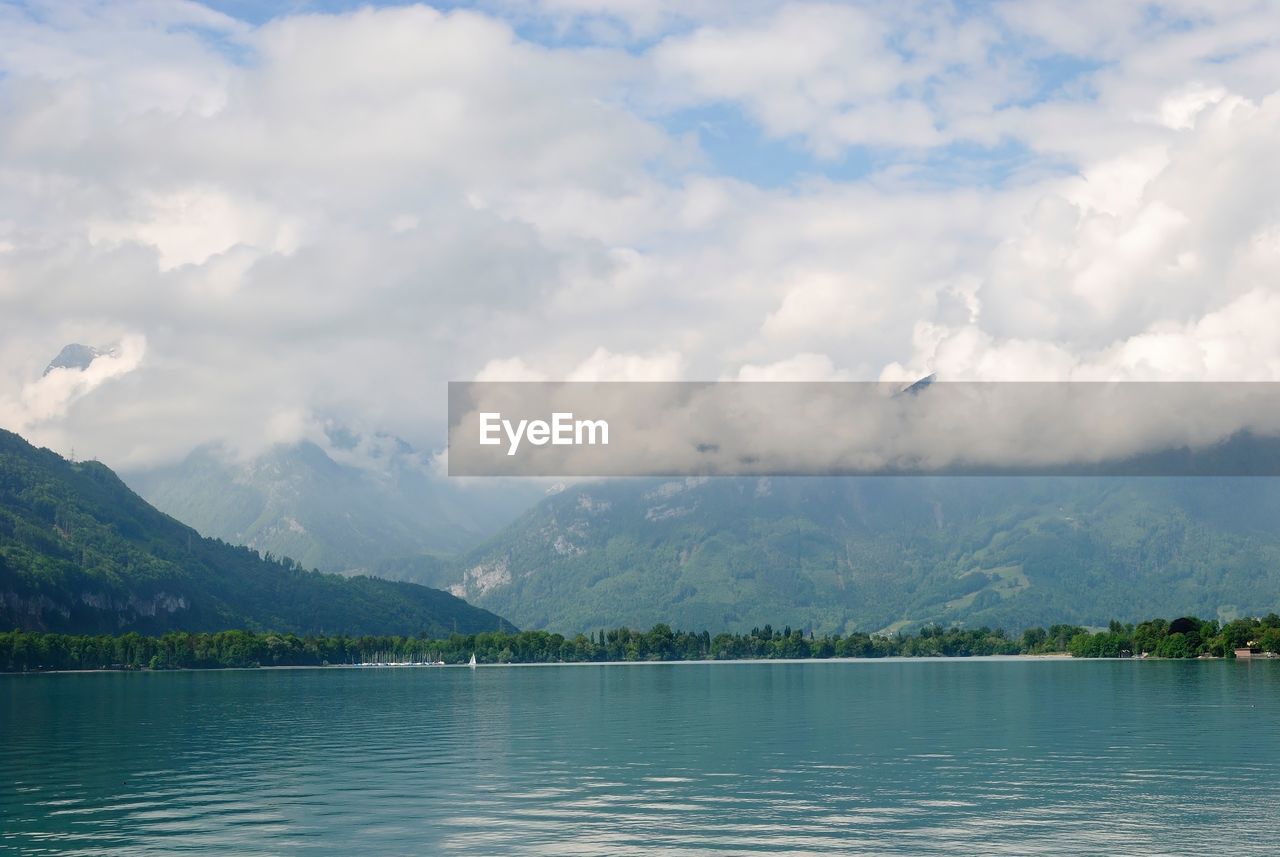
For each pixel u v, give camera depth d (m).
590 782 94.44
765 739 129.88
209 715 186.25
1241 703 179.50
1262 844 67.62
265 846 69.19
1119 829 72.12
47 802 86.31
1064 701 192.00
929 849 66.75
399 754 118.25
